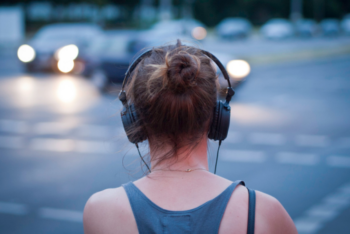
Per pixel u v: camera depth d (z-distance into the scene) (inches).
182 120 44.2
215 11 2554.1
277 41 1619.1
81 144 287.0
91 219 44.0
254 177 216.2
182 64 43.4
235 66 483.2
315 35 1968.5
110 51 517.7
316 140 295.3
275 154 260.8
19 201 185.8
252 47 1269.7
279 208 42.6
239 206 41.8
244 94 516.7
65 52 656.4
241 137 305.7
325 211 171.6
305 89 564.1
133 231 41.7
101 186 205.9
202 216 41.1
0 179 216.2
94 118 370.0
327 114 389.4
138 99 46.2
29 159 254.5
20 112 398.6
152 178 45.3
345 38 1855.3
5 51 1102.4
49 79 652.1
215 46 1250.0
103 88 515.2
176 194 43.3
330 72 787.4
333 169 228.8
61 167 237.9
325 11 2755.9
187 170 45.6
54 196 192.2
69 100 466.9
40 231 156.0
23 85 584.7
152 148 47.6
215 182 44.4
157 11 1985.7
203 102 44.3
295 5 2325.3
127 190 44.4
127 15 1900.8
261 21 2618.1
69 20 1722.4
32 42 720.3
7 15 1310.3
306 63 956.0
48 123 352.5
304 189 197.5
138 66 48.3
